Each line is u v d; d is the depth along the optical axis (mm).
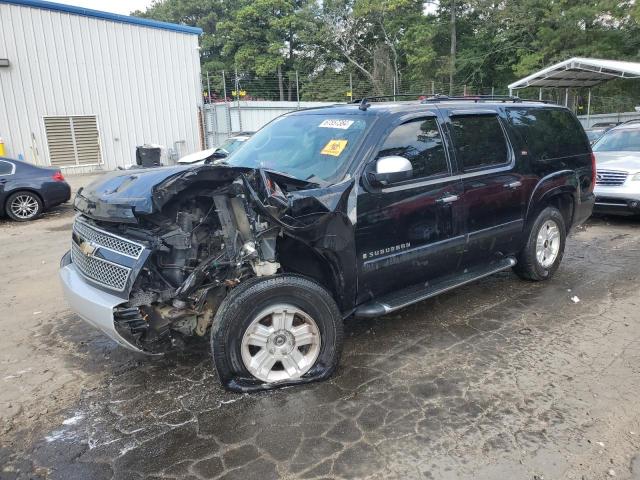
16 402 3535
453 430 3105
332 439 3035
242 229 3477
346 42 42094
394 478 2707
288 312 3479
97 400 3541
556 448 2932
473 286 5719
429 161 4258
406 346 4250
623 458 2846
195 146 22547
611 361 3943
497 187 4777
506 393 3506
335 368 3768
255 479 2717
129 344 3291
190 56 21828
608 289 5551
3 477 2777
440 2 41094
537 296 5367
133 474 2781
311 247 3514
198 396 3545
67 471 2818
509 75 39656
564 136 5832
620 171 8477
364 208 3736
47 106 18484
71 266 3816
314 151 4133
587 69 18703
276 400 3455
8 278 6555
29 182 10984
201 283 3391
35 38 17938
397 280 4086
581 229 8633
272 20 44594
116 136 20234
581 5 31922
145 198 3111
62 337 4625
